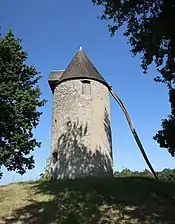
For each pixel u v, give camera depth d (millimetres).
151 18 14469
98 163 23578
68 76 26156
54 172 23812
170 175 35938
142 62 15414
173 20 13547
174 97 15156
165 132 15102
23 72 25781
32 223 12734
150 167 27219
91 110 25031
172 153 15023
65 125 24625
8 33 25781
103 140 24859
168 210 13852
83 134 24016
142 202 15000
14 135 23219
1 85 23000
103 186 17750
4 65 24094
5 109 22906
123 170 38719
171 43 14398
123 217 12930
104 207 14156
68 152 23656
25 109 24188
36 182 21594
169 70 14906
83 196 15469
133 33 15109
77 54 28156
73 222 12352
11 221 13062
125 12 14789
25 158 23828
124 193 16359
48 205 14711
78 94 25312
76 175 22781
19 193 17766
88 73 26312
